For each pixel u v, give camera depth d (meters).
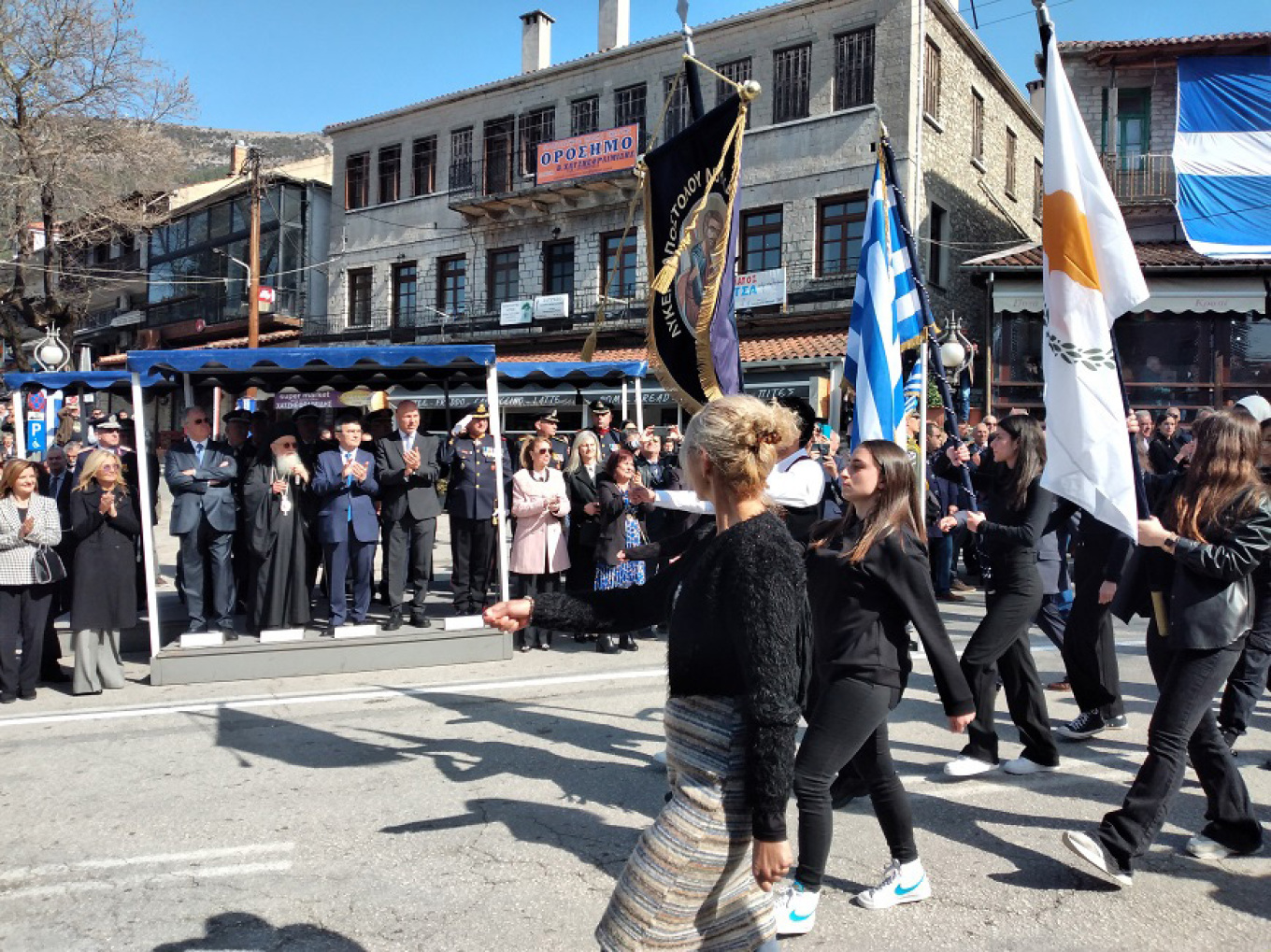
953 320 17.42
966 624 8.73
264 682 6.88
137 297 37.75
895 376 5.93
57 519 6.57
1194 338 17.00
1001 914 3.33
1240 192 17.34
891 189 6.09
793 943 3.14
